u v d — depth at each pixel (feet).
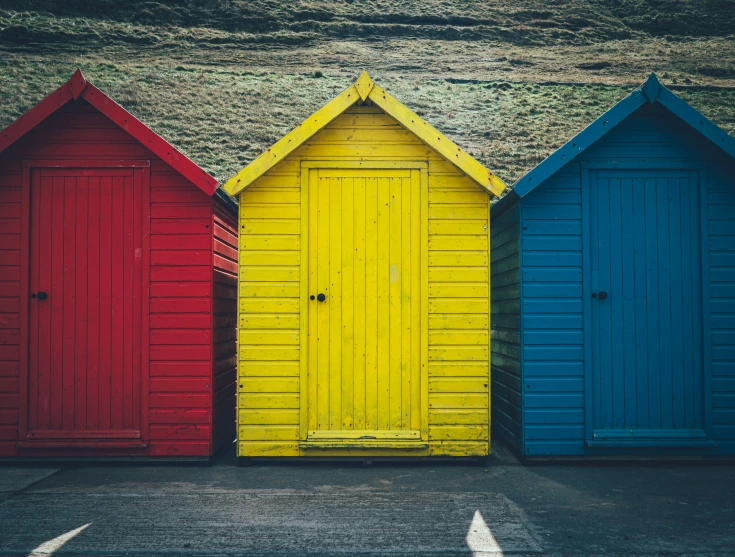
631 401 19.94
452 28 134.92
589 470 19.15
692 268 20.20
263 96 93.09
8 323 19.74
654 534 13.50
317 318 19.69
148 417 19.56
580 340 19.94
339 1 147.74
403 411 19.60
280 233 19.72
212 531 13.60
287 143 19.33
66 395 19.67
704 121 19.69
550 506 15.44
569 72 109.91
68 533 13.46
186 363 19.69
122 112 19.52
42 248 19.93
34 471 18.85
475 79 102.78
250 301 19.58
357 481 17.71
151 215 19.95
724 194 20.30
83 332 19.80
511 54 122.31
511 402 21.59
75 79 19.47
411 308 19.77
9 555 12.26
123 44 119.85
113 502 15.66
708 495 16.43
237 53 119.14
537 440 19.77
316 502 15.69
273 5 142.72
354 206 19.92
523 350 19.94
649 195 20.31
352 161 19.90
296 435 19.38
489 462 20.10
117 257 19.94
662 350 20.03
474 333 19.62
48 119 20.07
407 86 98.73
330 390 19.58
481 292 19.70
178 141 74.69
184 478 18.02
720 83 100.63
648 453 19.81
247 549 12.60
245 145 74.33
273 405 19.40
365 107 20.06
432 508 15.24
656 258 20.21
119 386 19.70
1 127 74.13
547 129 80.53
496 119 84.33
